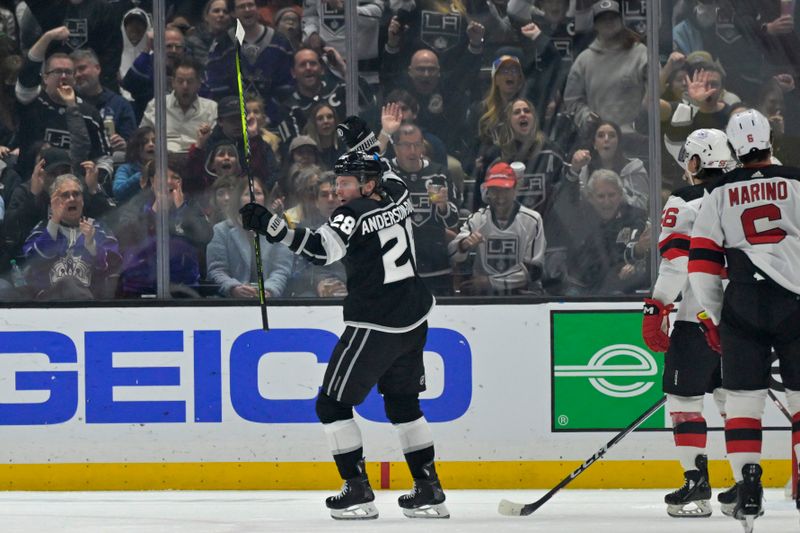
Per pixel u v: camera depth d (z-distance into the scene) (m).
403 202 15.81
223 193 19.80
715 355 16.00
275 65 19.89
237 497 18.20
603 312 19.12
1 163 19.70
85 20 19.77
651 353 19.05
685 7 19.73
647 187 19.78
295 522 15.48
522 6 19.77
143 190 19.78
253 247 19.75
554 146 19.81
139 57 19.77
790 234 13.44
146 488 19.02
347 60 19.83
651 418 18.98
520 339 19.14
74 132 19.75
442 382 19.14
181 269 19.77
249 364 19.11
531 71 19.81
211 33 19.83
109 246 19.75
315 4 19.83
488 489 19.05
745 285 13.50
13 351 19.08
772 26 19.75
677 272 15.74
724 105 19.77
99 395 19.03
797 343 13.33
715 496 18.36
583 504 17.30
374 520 15.66
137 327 19.09
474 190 19.81
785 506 17.11
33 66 19.72
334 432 15.62
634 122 19.78
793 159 19.81
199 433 19.05
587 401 19.08
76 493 18.72
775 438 18.98
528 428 19.09
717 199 13.77
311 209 19.91
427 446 15.90
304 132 19.89
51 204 19.72
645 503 17.38
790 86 19.75
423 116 19.83
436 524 15.14
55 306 19.09
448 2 19.77
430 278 19.81
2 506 17.25
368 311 15.37
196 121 19.81
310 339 19.14
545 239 19.78
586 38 19.77
